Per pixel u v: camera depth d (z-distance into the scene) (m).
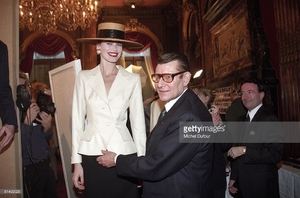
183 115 1.32
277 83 4.67
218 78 7.07
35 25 7.42
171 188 1.34
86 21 7.57
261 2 5.14
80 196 2.49
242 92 2.27
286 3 4.33
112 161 1.57
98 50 1.94
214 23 7.35
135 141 1.82
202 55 8.50
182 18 10.83
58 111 2.54
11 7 2.04
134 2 11.31
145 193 1.45
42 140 2.49
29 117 2.29
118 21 11.73
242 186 2.09
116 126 1.76
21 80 2.33
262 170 2.01
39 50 11.01
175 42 11.79
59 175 5.63
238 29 5.78
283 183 2.42
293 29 4.20
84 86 1.80
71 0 6.92
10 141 1.89
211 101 2.61
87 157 1.76
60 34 11.03
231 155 2.02
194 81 9.61
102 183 1.73
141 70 3.96
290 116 4.24
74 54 10.98
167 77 1.40
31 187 2.33
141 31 11.87
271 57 4.92
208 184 1.39
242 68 5.54
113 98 1.78
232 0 5.99
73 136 1.79
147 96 11.86
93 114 1.76
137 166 1.36
